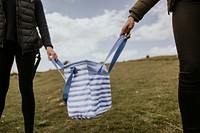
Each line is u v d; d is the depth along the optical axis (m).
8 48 2.64
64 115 4.20
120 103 4.58
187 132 1.56
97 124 3.46
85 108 2.05
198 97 1.51
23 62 2.67
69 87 2.11
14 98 6.73
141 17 1.86
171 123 3.26
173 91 5.24
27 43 2.64
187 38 1.55
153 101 4.46
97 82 2.08
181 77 1.56
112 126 3.31
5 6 2.60
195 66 1.49
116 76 9.19
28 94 2.74
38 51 2.80
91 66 2.09
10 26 2.59
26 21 2.66
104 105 2.14
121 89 6.10
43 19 2.88
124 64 15.70
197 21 1.57
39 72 14.66
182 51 1.56
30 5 2.70
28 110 2.72
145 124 3.31
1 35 2.54
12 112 4.89
